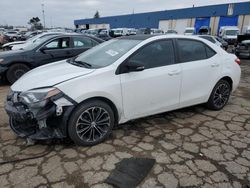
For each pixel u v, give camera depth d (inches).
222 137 145.3
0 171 110.1
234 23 1444.4
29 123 122.6
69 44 292.5
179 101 161.9
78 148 129.6
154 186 102.3
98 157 122.0
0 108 187.2
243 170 113.8
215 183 104.8
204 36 498.6
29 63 271.6
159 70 147.3
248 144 137.8
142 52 143.3
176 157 123.1
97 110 130.4
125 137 142.6
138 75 139.2
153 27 1910.7
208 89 176.6
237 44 579.8
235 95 236.5
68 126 123.6
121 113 138.6
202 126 159.9
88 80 125.3
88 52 170.1
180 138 142.9
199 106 197.9
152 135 145.7
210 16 1555.1
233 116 178.7
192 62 163.9
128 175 108.7
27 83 129.6
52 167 113.5
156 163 117.8
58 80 122.9
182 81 158.7
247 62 514.6
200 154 126.3
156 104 151.3
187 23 1684.3
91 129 130.6
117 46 154.5
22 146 130.7
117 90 132.5
